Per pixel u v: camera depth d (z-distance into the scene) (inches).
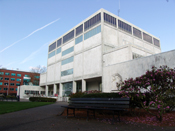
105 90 974.4
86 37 1501.0
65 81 1752.0
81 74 1488.7
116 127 229.3
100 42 1305.4
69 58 1742.1
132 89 299.3
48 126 238.1
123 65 851.4
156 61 657.0
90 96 390.0
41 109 502.9
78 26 1653.5
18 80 3452.3
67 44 1824.6
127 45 1050.7
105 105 289.3
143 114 348.5
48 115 359.6
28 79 3560.5
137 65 754.8
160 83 291.0
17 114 378.6
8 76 3371.1
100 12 1365.7
